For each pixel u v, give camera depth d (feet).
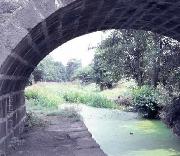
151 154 29.32
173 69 46.75
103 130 41.29
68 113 39.73
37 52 21.25
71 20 17.54
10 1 12.54
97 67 106.52
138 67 67.31
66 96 79.97
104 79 102.37
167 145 32.96
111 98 77.87
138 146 32.50
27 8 12.61
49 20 13.61
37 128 29.50
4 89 16.76
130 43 65.31
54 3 12.69
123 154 29.53
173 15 20.58
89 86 130.41
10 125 20.12
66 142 23.85
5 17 12.55
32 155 20.10
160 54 49.83
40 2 12.63
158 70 54.80
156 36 48.47
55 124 31.83
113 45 67.67
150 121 49.08
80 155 20.30
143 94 54.39
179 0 17.06
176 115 42.14
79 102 78.07
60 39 23.17
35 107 50.90
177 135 37.96
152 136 37.50
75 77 176.65
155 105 51.06
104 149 31.40
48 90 81.87
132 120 50.11
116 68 69.56
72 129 29.01
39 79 135.54
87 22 20.57
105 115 55.47
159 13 20.43
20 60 16.90
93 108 66.64
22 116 28.07
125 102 68.64
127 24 24.76
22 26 12.63
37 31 14.08
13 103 21.67
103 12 18.69
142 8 18.92
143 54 63.87
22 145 22.66
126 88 86.17
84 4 14.56
